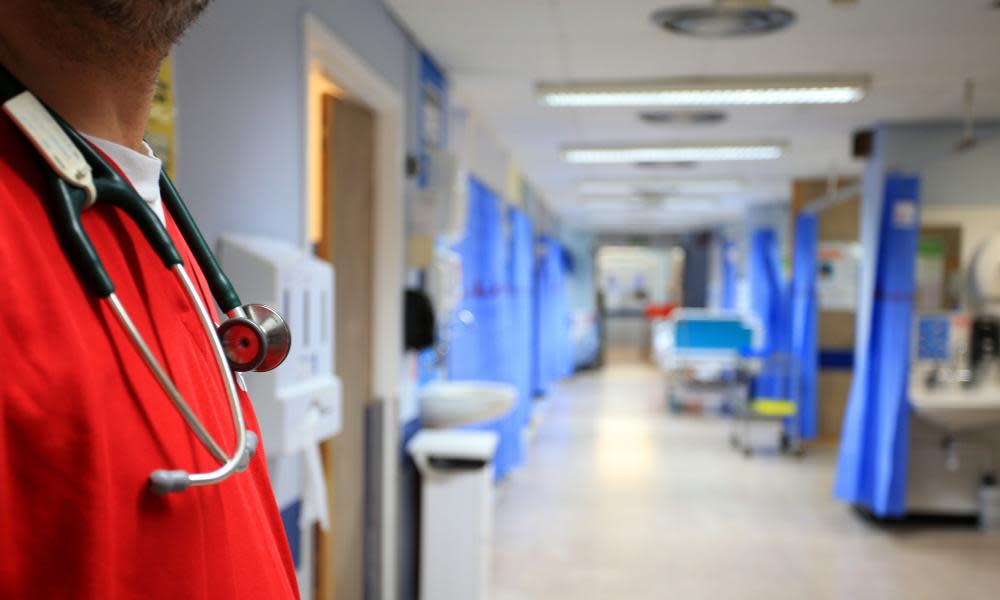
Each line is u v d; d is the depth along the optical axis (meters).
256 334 0.58
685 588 4.14
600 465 6.90
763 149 6.39
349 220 3.28
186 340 0.54
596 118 5.53
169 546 0.46
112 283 0.46
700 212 12.73
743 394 8.20
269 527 0.62
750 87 4.31
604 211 12.87
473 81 4.54
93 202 0.47
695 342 9.26
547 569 4.39
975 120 5.34
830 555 4.67
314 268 2.12
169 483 0.45
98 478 0.41
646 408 10.13
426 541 3.72
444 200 3.90
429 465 3.72
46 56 0.47
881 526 5.25
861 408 5.31
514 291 7.12
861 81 4.20
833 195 6.57
